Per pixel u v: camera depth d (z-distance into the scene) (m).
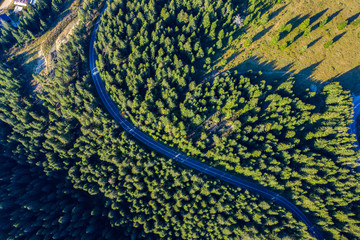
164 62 77.12
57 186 82.00
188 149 74.88
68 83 84.44
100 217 79.50
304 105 71.75
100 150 76.31
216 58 84.00
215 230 67.44
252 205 67.31
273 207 69.25
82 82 80.94
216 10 80.94
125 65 78.75
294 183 68.62
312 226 71.56
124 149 74.06
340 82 79.38
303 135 74.38
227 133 75.00
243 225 66.62
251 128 70.25
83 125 79.94
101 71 83.56
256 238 63.12
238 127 71.50
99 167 77.12
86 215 77.12
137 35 82.00
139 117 75.56
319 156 71.88
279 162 67.75
